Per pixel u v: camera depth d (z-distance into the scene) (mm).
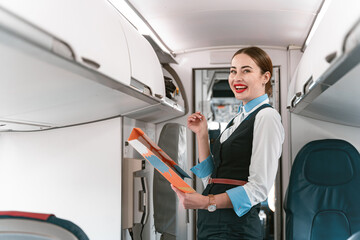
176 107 2584
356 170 2105
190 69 3096
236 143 1366
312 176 2125
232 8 2057
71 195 2023
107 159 1981
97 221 1971
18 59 801
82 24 983
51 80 1015
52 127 2055
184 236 2627
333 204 2076
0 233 808
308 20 2234
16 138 2133
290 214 2107
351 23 830
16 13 671
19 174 2105
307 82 1691
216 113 8961
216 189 1396
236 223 1331
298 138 2811
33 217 837
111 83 1232
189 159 3076
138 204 1963
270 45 2959
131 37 1527
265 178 1254
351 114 1996
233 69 1466
